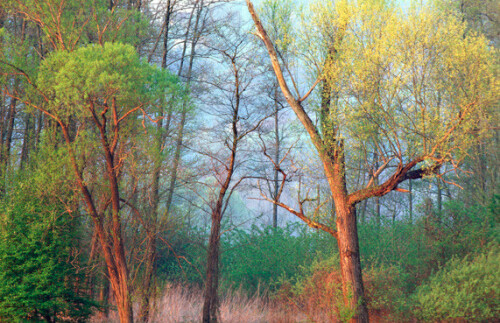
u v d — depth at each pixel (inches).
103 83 320.8
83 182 365.1
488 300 313.4
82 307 401.7
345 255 343.3
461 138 292.5
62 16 413.1
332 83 327.0
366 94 309.4
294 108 361.4
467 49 290.0
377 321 361.4
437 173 309.0
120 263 368.8
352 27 324.8
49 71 351.6
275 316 415.8
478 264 328.8
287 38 356.2
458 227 395.5
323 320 372.8
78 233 409.4
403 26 300.4
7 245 361.7
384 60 302.0
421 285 375.2
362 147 332.8
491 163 349.7
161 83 379.9
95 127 421.7
